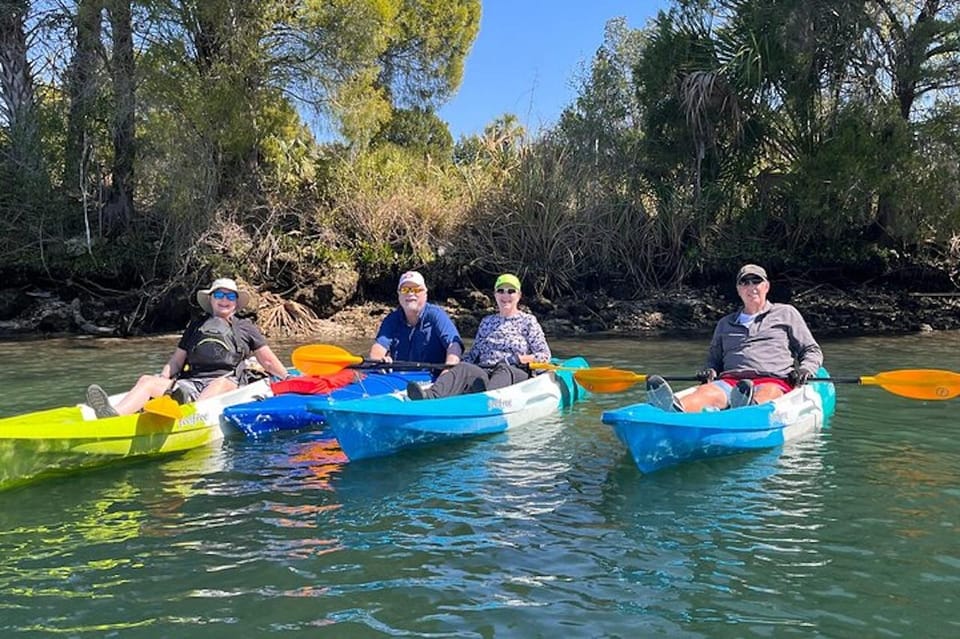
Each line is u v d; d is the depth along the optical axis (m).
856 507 4.57
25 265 14.97
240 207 15.87
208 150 15.04
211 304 6.87
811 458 5.60
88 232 14.83
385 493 4.90
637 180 16.56
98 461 5.41
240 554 3.96
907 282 16.08
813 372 6.21
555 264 16.28
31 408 7.71
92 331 14.53
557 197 16.34
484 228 16.52
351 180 16.64
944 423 6.64
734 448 5.62
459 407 6.21
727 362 6.40
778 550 3.96
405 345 7.28
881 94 14.85
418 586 3.58
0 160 15.73
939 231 14.50
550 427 6.68
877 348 12.03
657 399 5.57
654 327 15.25
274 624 3.25
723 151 16.11
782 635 3.15
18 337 13.98
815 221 15.45
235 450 5.95
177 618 3.30
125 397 6.23
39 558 3.93
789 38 14.38
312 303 15.34
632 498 4.76
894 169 14.01
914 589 3.53
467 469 5.42
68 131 15.45
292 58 15.09
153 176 15.09
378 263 16.02
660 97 15.96
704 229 16.05
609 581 3.62
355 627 3.22
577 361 8.23
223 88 14.12
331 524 4.37
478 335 7.32
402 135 19.94
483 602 3.43
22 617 3.32
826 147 14.55
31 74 15.96
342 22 14.58
